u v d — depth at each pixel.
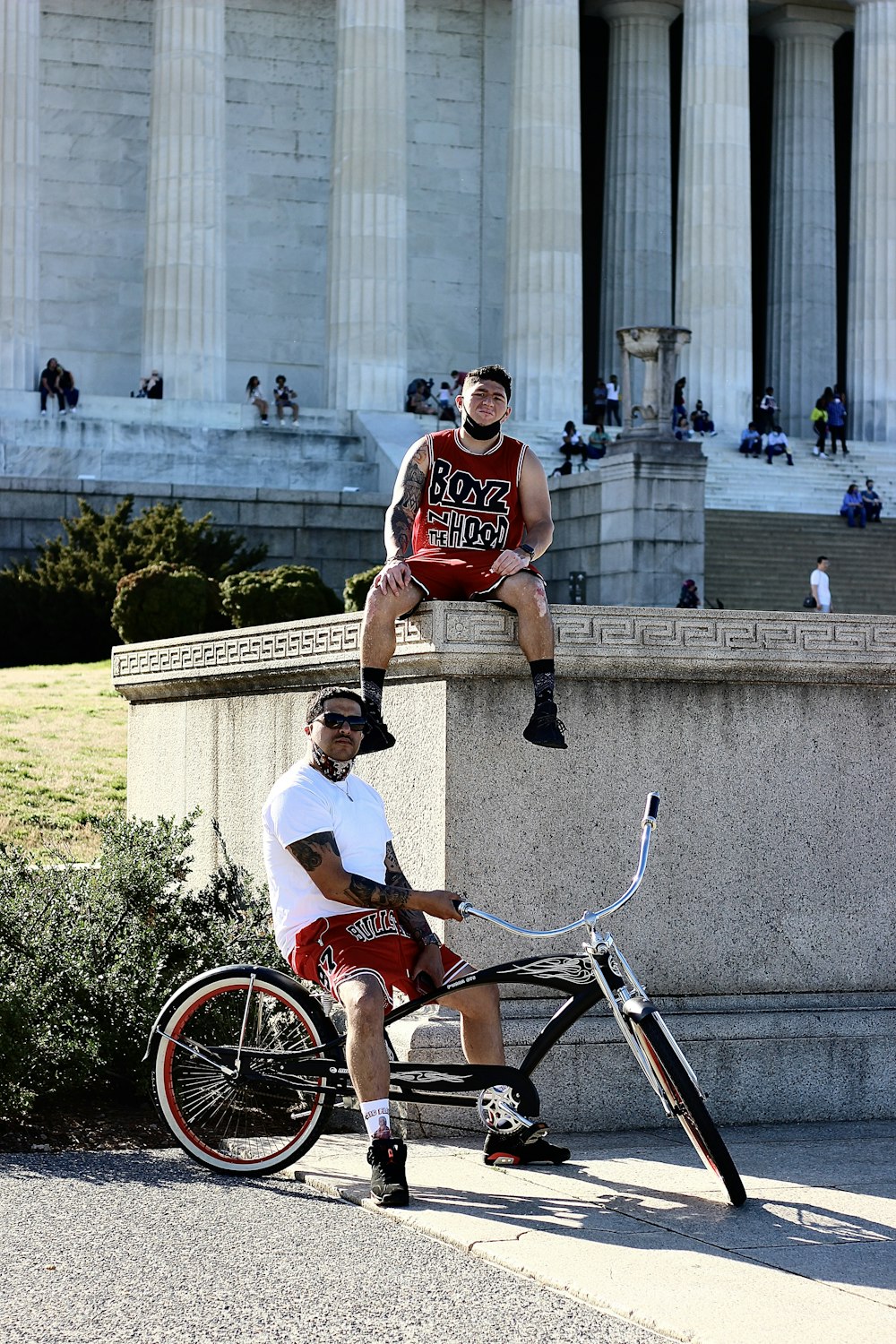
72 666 33.81
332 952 7.62
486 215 62.16
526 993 8.82
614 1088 8.73
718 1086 8.90
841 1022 9.12
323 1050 7.76
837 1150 8.27
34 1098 8.83
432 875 8.75
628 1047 8.75
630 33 61.25
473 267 61.97
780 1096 9.00
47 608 37.66
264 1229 6.88
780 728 9.28
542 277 53.62
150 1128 8.84
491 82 62.19
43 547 41.66
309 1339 5.60
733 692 9.20
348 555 46.62
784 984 9.23
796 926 9.27
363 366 52.53
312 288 60.25
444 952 7.87
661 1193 7.36
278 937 7.82
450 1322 5.78
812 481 52.25
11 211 50.34
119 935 9.77
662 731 9.06
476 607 8.52
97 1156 8.21
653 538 39.09
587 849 8.89
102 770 21.42
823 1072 9.06
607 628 8.86
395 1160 7.20
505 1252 6.47
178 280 51.31
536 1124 7.66
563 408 53.53
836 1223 6.89
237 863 10.89
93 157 58.25
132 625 33.28
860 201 57.69
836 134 72.44
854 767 9.41
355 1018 7.35
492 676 8.72
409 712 8.97
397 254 53.09
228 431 49.78
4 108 50.50
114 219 58.41
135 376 58.50
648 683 9.05
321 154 60.38
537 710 8.24
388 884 7.71
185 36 51.75
